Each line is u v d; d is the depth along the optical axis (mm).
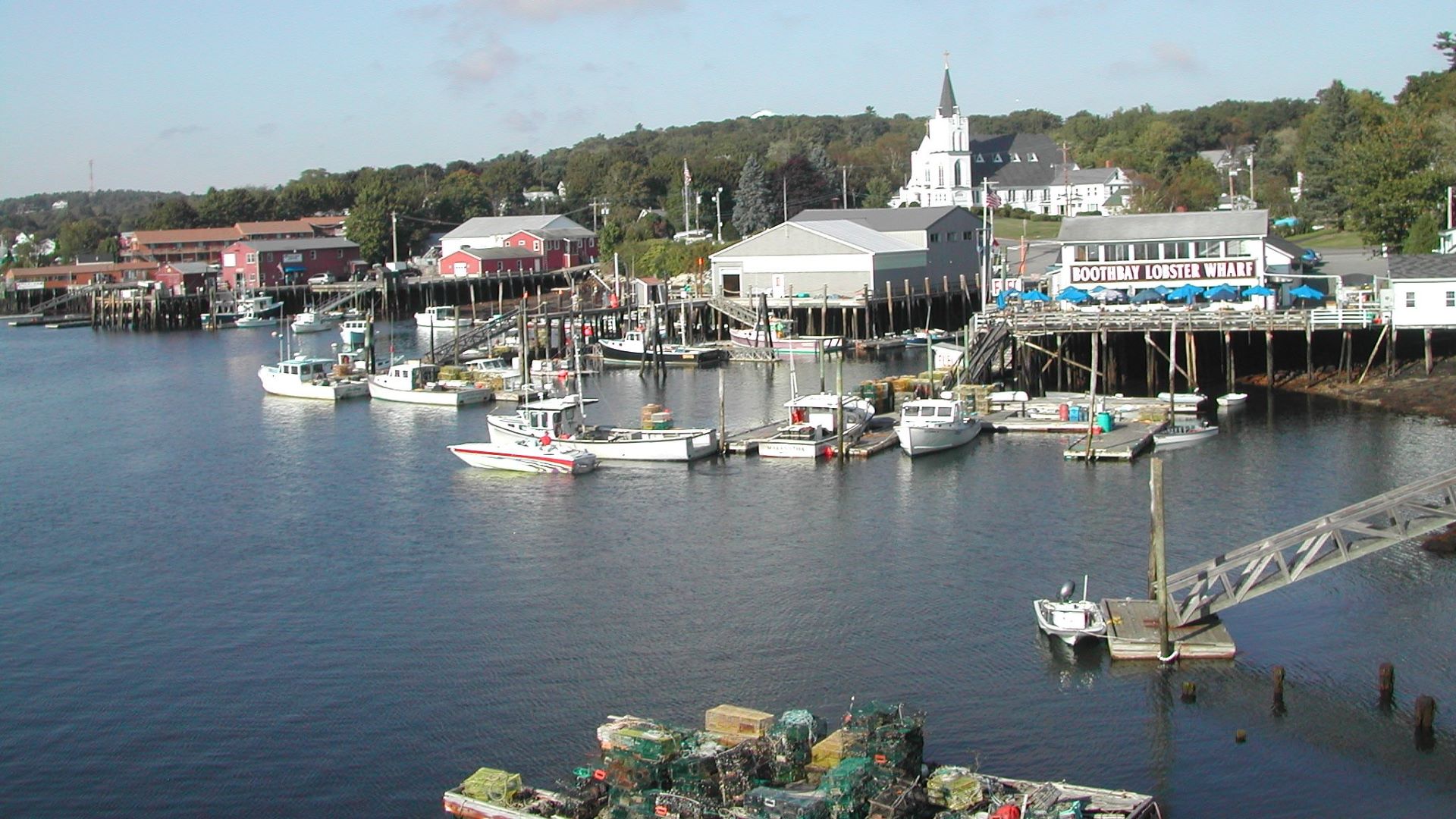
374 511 70500
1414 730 41031
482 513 69125
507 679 46875
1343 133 176500
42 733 43906
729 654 48406
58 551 64438
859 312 141125
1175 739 40906
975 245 159625
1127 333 99500
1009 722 42219
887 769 35875
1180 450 77625
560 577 57938
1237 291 106125
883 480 73250
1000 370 100875
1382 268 124312
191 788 40281
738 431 86312
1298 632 48188
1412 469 70562
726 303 140500
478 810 36906
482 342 127938
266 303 193250
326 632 52062
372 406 106375
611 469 78438
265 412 104875
